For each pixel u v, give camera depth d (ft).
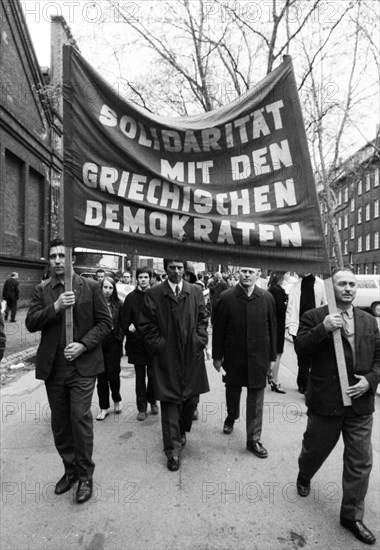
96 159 10.17
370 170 65.05
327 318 8.73
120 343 16.24
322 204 72.84
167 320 12.04
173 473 11.30
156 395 11.75
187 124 10.52
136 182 10.39
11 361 24.89
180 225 10.36
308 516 9.29
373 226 124.77
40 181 66.33
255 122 10.33
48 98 61.67
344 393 8.61
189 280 17.42
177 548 8.22
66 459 10.38
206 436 14.02
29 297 58.75
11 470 11.51
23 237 57.98
